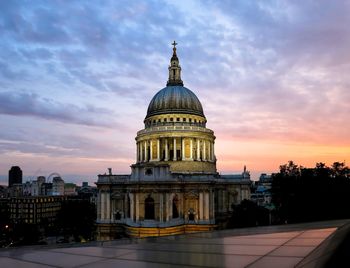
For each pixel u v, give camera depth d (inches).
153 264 513.0
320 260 416.2
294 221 3287.4
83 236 5925.2
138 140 4739.2
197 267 484.4
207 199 3937.0
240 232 834.8
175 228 3737.7
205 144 4584.2
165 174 3833.7
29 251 659.4
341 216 3088.1
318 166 3523.6
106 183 4168.3
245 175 4753.9
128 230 3826.3
